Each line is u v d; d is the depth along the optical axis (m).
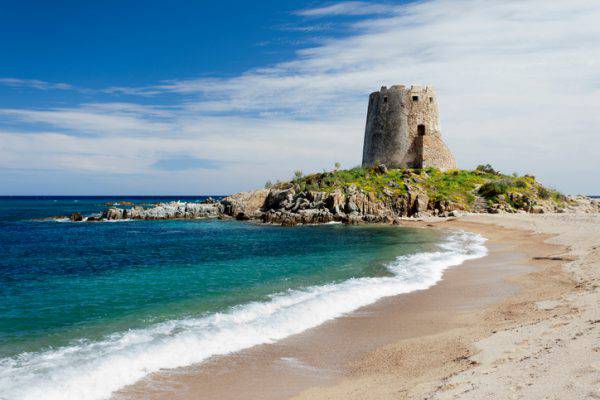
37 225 68.88
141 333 14.59
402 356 11.89
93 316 16.84
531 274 21.98
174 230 58.59
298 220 63.12
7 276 25.97
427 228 52.91
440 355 11.48
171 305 18.39
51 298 20.00
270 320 15.77
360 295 19.27
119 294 20.70
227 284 22.70
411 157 80.50
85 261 31.91
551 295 16.86
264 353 12.73
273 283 22.64
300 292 20.25
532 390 7.71
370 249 35.56
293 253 34.53
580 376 7.95
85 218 80.06
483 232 45.97
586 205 70.00
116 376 11.18
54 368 11.69
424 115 81.00
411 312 16.56
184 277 24.94
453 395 8.13
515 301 16.70
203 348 13.14
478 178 72.88
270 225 63.19
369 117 86.12
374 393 9.43
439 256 30.09
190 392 10.25
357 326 15.06
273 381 10.78
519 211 62.28
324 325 15.26
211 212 81.00
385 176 72.62
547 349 9.87
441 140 81.56
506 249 32.75
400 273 24.30
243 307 17.72
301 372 11.32
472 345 11.68
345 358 12.20
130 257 33.72
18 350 13.11
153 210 81.00
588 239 32.19
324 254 33.50
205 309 17.58
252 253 35.06
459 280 22.00
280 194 75.06
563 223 46.28
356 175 74.62
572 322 11.87
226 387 10.48
